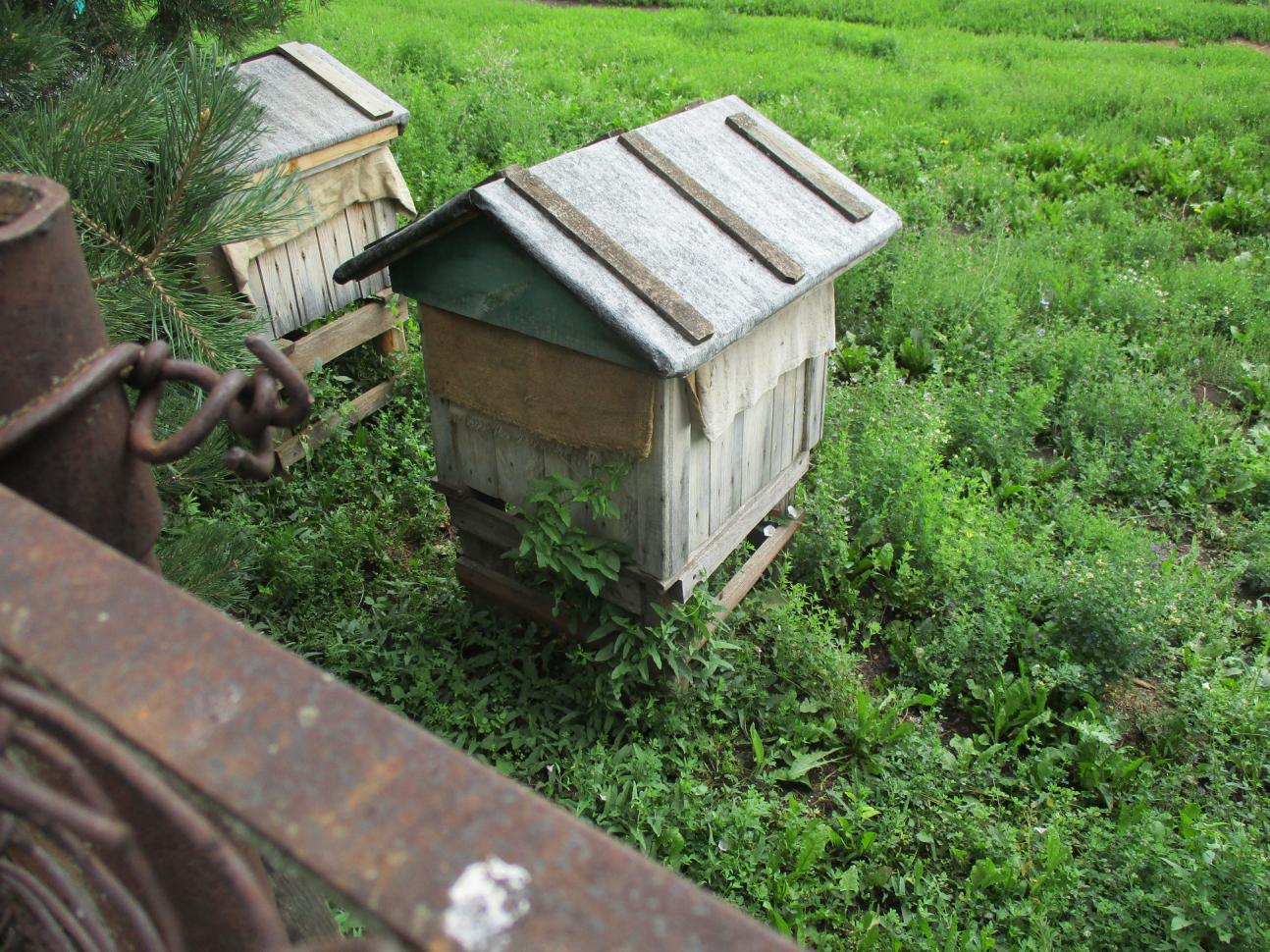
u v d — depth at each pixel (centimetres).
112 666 73
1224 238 807
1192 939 317
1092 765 383
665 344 304
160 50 430
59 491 114
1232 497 547
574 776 364
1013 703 404
